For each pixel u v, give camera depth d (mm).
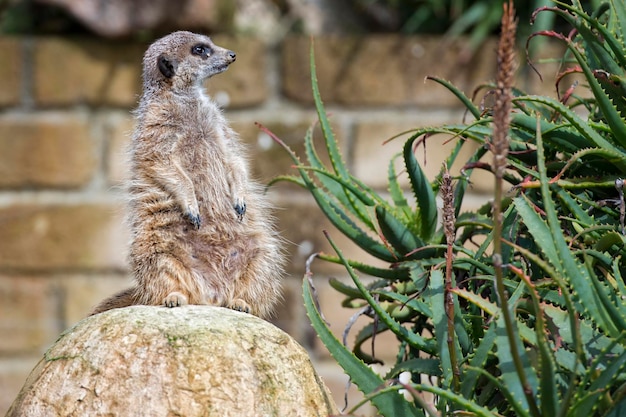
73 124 10992
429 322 6266
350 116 10906
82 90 11000
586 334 4758
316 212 10695
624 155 5070
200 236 6066
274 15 12148
